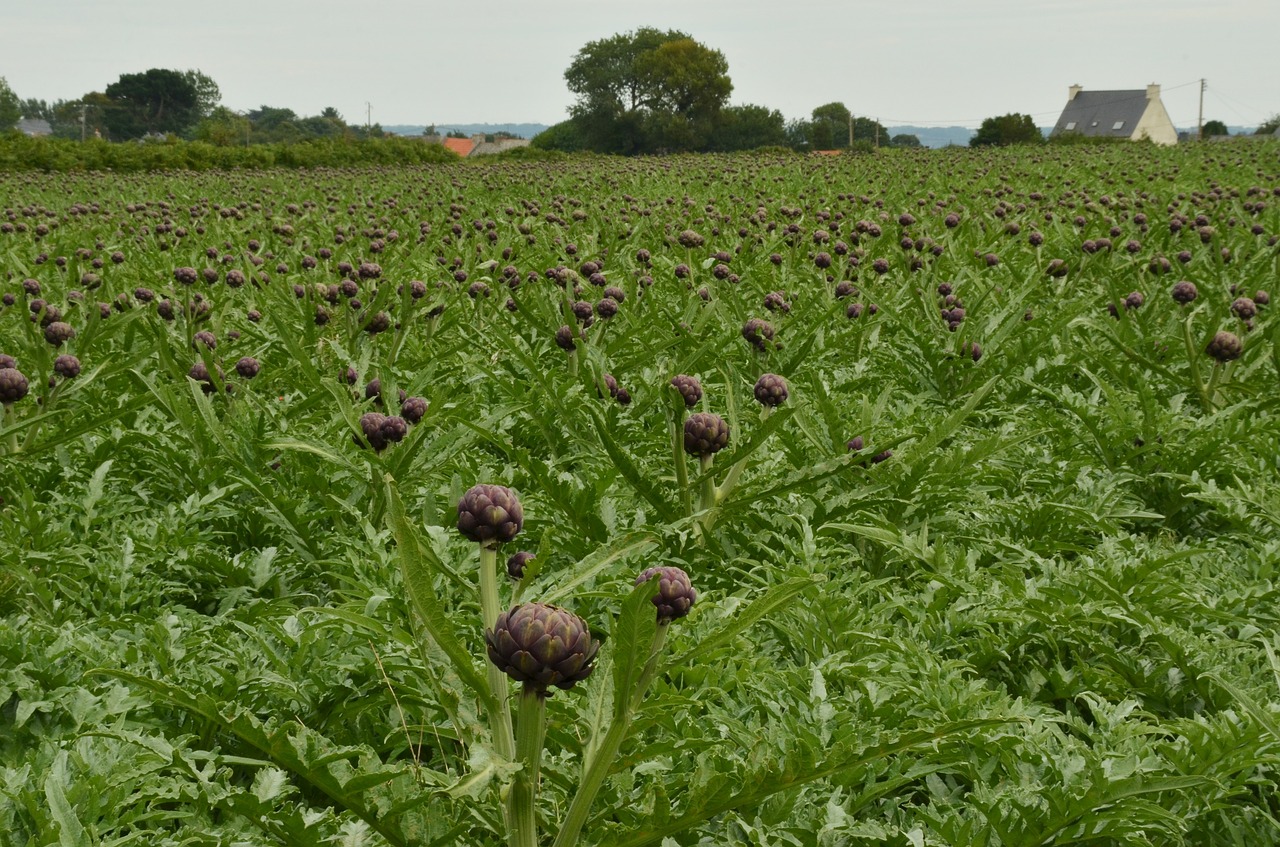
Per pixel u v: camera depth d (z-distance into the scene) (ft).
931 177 88.17
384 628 8.96
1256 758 9.93
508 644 6.72
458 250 40.37
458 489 14.33
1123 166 100.17
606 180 91.66
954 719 10.23
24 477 17.20
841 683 11.74
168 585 14.38
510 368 22.18
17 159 143.74
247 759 8.89
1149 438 19.70
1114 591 13.12
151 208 65.36
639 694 7.41
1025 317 28.81
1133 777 9.05
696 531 14.42
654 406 20.54
